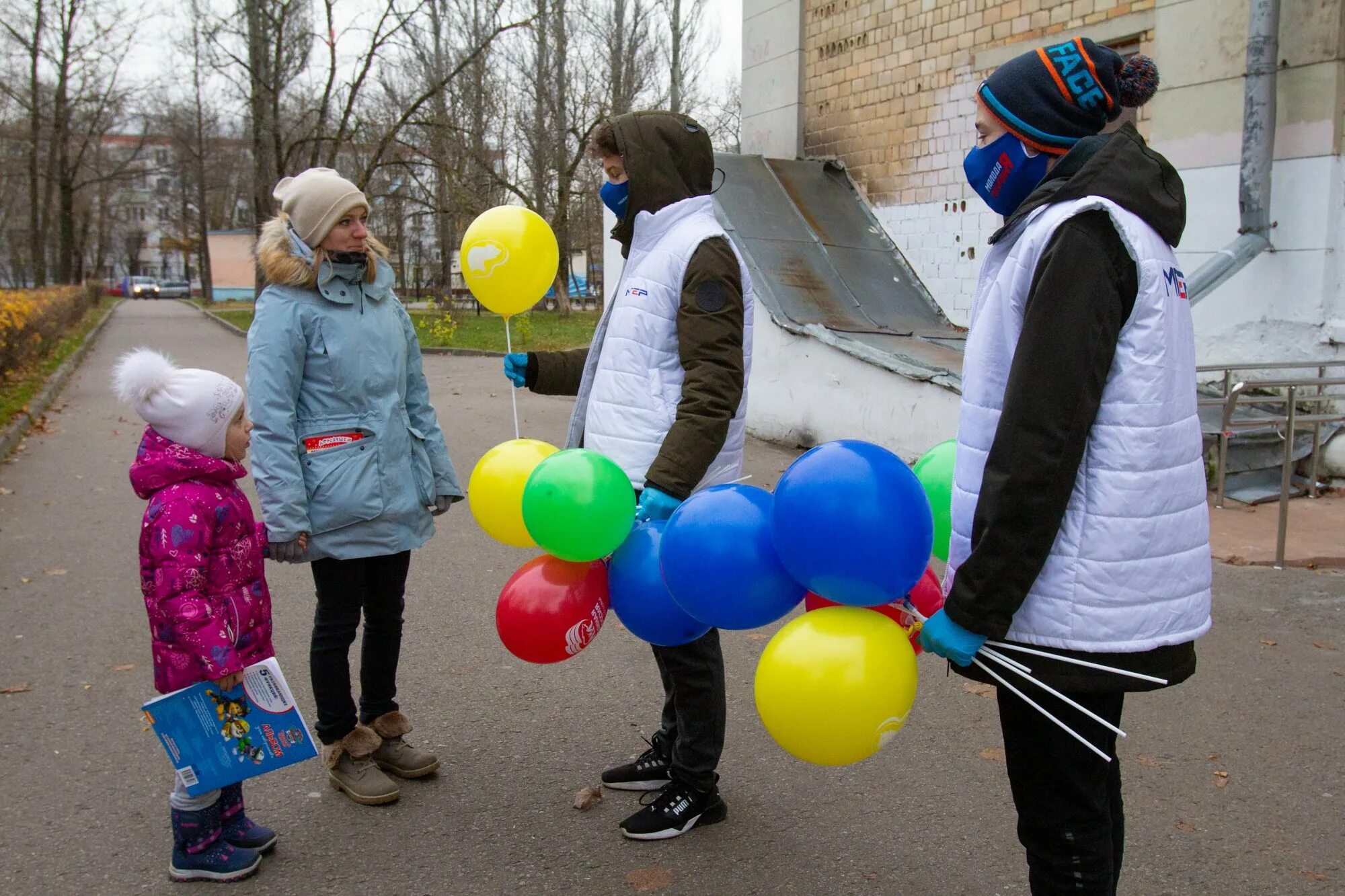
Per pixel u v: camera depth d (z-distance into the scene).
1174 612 1.86
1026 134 1.96
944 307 9.72
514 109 28.67
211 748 2.62
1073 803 1.96
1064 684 1.84
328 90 22.83
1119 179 1.82
